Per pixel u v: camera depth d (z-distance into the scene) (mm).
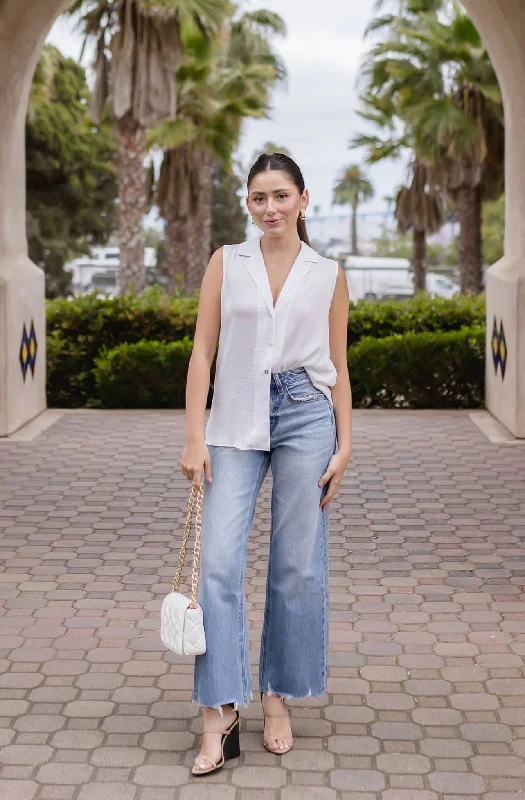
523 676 3957
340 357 3408
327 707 3693
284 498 3305
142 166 20906
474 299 10781
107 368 9703
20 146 9008
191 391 3268
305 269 3279
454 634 4363
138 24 19578
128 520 6078
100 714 3629
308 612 3346
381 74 21516
